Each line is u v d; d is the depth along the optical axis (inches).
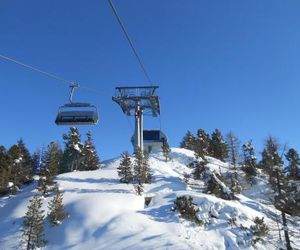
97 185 2421.3
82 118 1000.9
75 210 2001.7
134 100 2421.3
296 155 2375.7
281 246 1163.3
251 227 1739.7
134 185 2295.8
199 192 2309.3
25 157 3262.8
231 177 2669.8
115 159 3403.1
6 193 2534.5
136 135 2588.6
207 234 1745.8
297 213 1159.6
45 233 1870.1
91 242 1722.4
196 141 3804.1
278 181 1179.9
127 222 1820.9
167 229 1763.0
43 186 2293.3
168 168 3038.9
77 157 3233.3
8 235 1900.8
